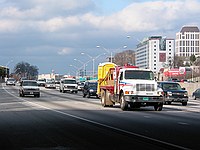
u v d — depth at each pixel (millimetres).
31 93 46500
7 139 13281
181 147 11773
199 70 126938
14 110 25984
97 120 19891
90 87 48219
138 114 23969
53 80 97438
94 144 12297
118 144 12320
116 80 28562
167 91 35000
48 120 19656
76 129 16141
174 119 20859
